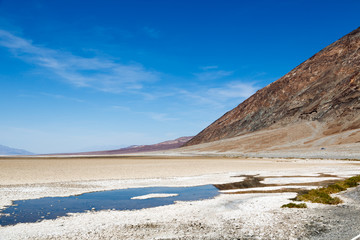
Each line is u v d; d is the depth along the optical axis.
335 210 17.64
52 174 44.00
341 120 157.50
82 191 28.28
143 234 13.66
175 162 82.06
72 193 27.02
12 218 17.28
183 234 13.51
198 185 32.69
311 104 192.75
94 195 26.08
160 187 31.30
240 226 14.66
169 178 39.00
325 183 32.06
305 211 17.58
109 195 26.06
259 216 16.64
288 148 140.12
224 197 24.31
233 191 27.88
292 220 15.42
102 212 18.73
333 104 174.75
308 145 136.12
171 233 13.73
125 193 27.23
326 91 193.00
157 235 13.45
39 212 18.94
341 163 67.38
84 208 20.28
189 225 15.12
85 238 13.21
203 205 20.70
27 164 75.56
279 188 28.92
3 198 23.83
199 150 199.12
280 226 14.34
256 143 169.25
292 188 28.73
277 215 16.70
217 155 154.62
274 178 38.09
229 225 14.94
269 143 162.88
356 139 123.62
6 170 51.38
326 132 152.50
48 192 27.16
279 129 183.50
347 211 17.25
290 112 199.00
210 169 54.25
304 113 187.25
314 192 22.98
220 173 46.09
